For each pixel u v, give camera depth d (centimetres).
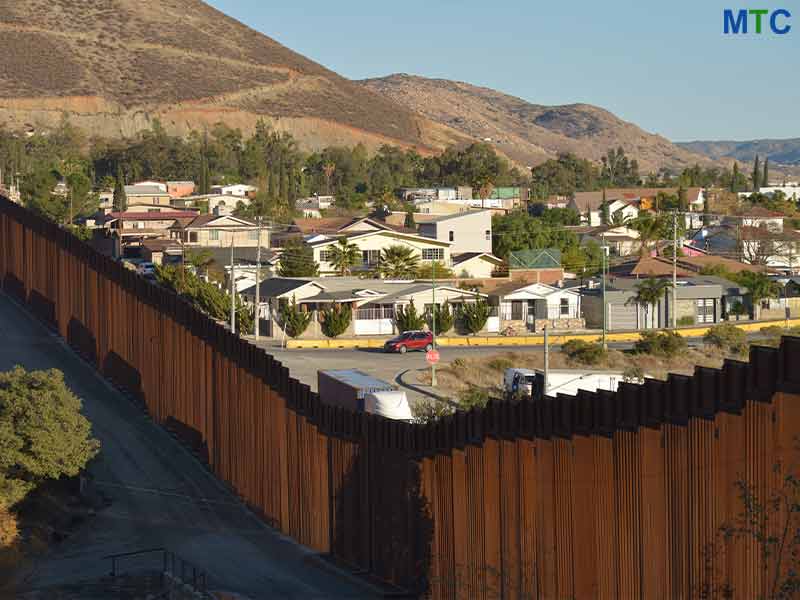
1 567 3653
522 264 12238
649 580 2520
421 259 12669
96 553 3941
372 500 3822
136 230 16750
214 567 3831
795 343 2131
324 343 9012
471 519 3253
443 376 7419
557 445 2859
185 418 5394
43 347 6906
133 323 6056
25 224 8006
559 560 2852
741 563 2244
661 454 2497
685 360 8381
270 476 4522
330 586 3619
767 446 2194
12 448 4125
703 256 13275
